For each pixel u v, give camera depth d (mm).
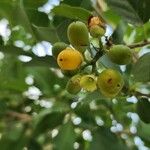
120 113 394
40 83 413
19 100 434
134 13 296
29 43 404
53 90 412
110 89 245
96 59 258
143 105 297
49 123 388
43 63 294
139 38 346
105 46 257
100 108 396
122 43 294
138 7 295
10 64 418
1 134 434
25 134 421
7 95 436
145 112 297
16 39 404
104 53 257
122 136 409
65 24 295
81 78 252
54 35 301
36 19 313
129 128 409
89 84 252
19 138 418
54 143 378
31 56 295
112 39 292
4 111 406
